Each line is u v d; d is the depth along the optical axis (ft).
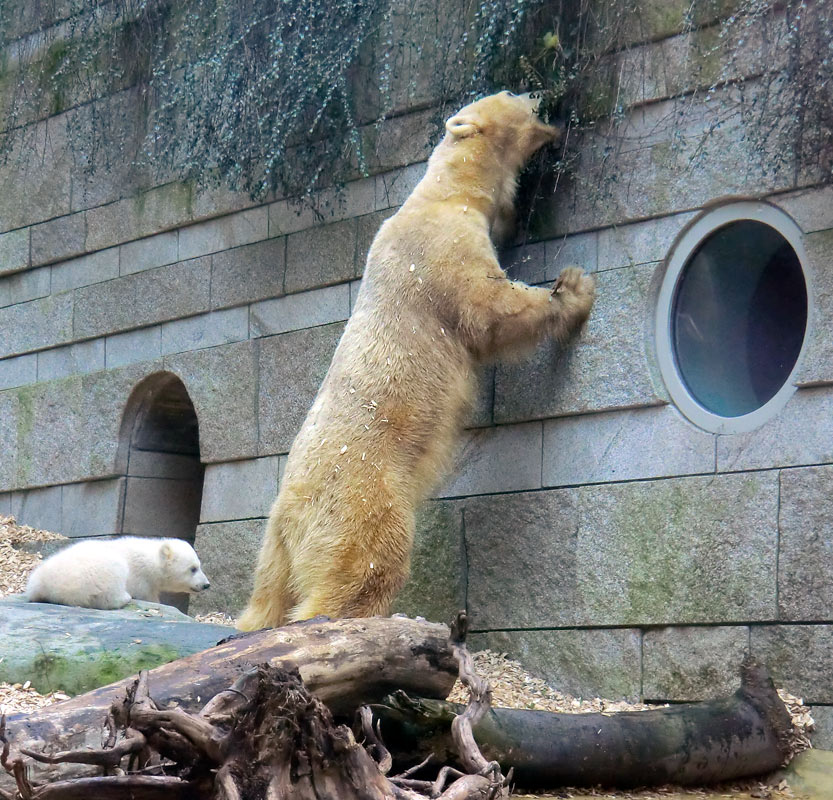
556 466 23.75
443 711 15.87
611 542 22.61
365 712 14.53
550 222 24.40
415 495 21.94
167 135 31.71
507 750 16.56
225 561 30.01
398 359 22.11
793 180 20.63
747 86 21.38
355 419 21.83
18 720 13.71
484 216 23.48
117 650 19.38
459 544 25.09
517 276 24.93
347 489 21.29
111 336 34.14
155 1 32.91
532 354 23.08
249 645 15.81
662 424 22.21
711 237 22.11
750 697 19.20
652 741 17.78
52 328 35.76
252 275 30.17
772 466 20.56
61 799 12.10
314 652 15.85
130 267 33.58
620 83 23.09
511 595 24.08
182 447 34.71
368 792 12.84
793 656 19.92
